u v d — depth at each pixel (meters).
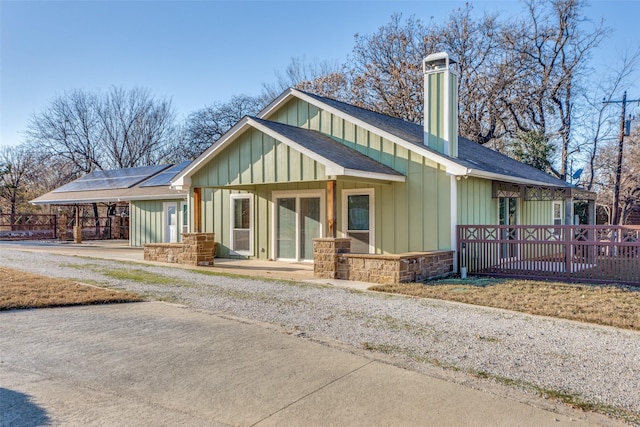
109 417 3.50
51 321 6.27
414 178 11.94
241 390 4.07
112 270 11.53
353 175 10.46
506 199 14.94
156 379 4.29
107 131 37.06
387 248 12.38
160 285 9.37
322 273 10.78
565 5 27.94
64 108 35.97
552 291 8.97
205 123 39.44
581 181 29.33
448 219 11.43
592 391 4.13
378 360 4.89
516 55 29.17
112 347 5.20
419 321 6.58
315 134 13.09
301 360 4.86
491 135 30.00
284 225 14.45
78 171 36.59
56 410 3.60
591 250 10.28
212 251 13.33
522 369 4.68
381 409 3.73
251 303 7.72
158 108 39.03
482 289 9.18
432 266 10.79
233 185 12.76
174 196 18.75
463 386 4.21
